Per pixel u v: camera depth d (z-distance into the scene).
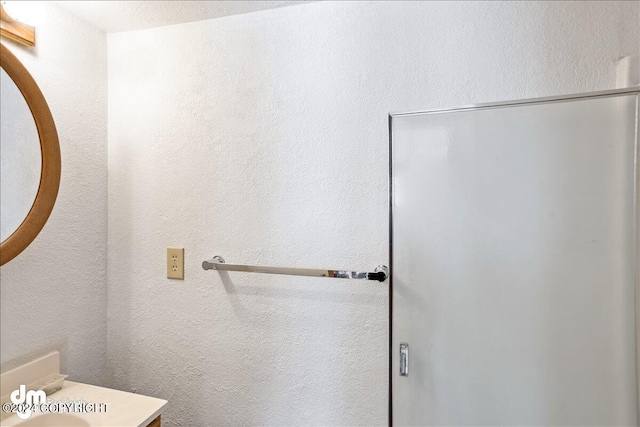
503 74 0.91
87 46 1.16
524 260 0.87
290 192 1.08
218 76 1.14
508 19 0.91
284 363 1.09
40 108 0.91
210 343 1.16
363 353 1.03
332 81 1.04
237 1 1.04
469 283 0.90
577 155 0.83
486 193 0.89
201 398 1.17
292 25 1.07
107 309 1.25
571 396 0.84
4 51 0.83
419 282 0.94
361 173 1.02
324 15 1.04
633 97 0.79
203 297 1.17
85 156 1.15
